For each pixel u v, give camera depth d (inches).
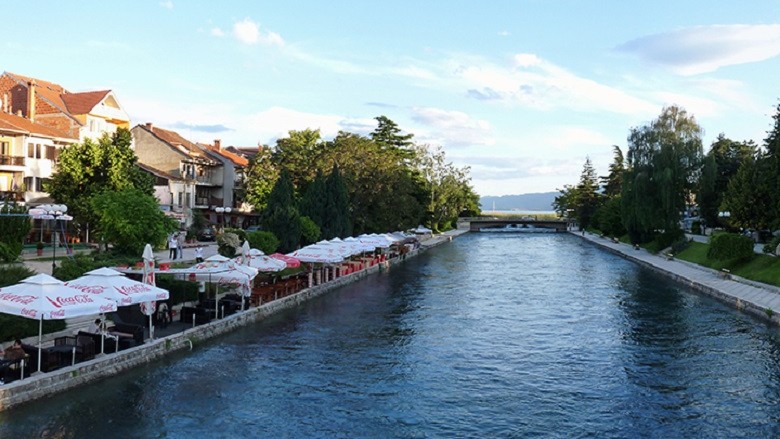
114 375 921.5
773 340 1282.0
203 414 806.5
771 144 2501.2
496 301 1777.8
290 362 1067.9
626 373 1039.6
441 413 839.1
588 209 5905.5
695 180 2977.4
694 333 1350.9
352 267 2251.5
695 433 781.3
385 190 3139.8
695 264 2496.3
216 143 4301.2
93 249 2069.4
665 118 3051.2
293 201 2437.3
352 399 887.7
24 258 1706.4
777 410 865.5
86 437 712.4
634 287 2113.7
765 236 2915.8
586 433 777.6
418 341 1251.2
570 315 1561.3
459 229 6446.9
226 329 1258.0
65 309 792.3
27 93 2682.1
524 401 893.8
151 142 3339.1
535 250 3892.7
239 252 1994.3
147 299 960.9
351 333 1310.3
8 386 758.5
